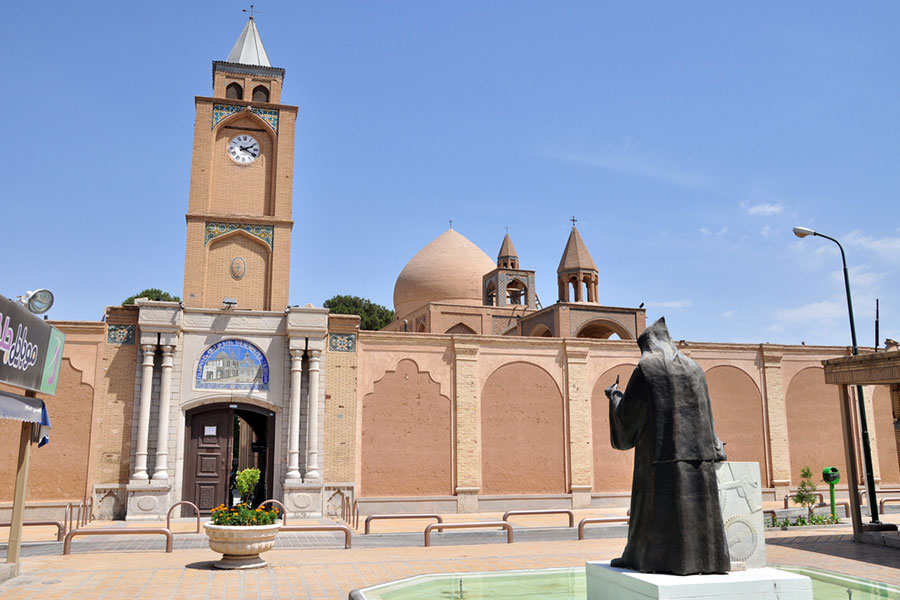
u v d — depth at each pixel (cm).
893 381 1330
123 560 1132
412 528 1647
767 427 2338
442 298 3850
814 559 1135
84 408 1812
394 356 2045
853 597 774
